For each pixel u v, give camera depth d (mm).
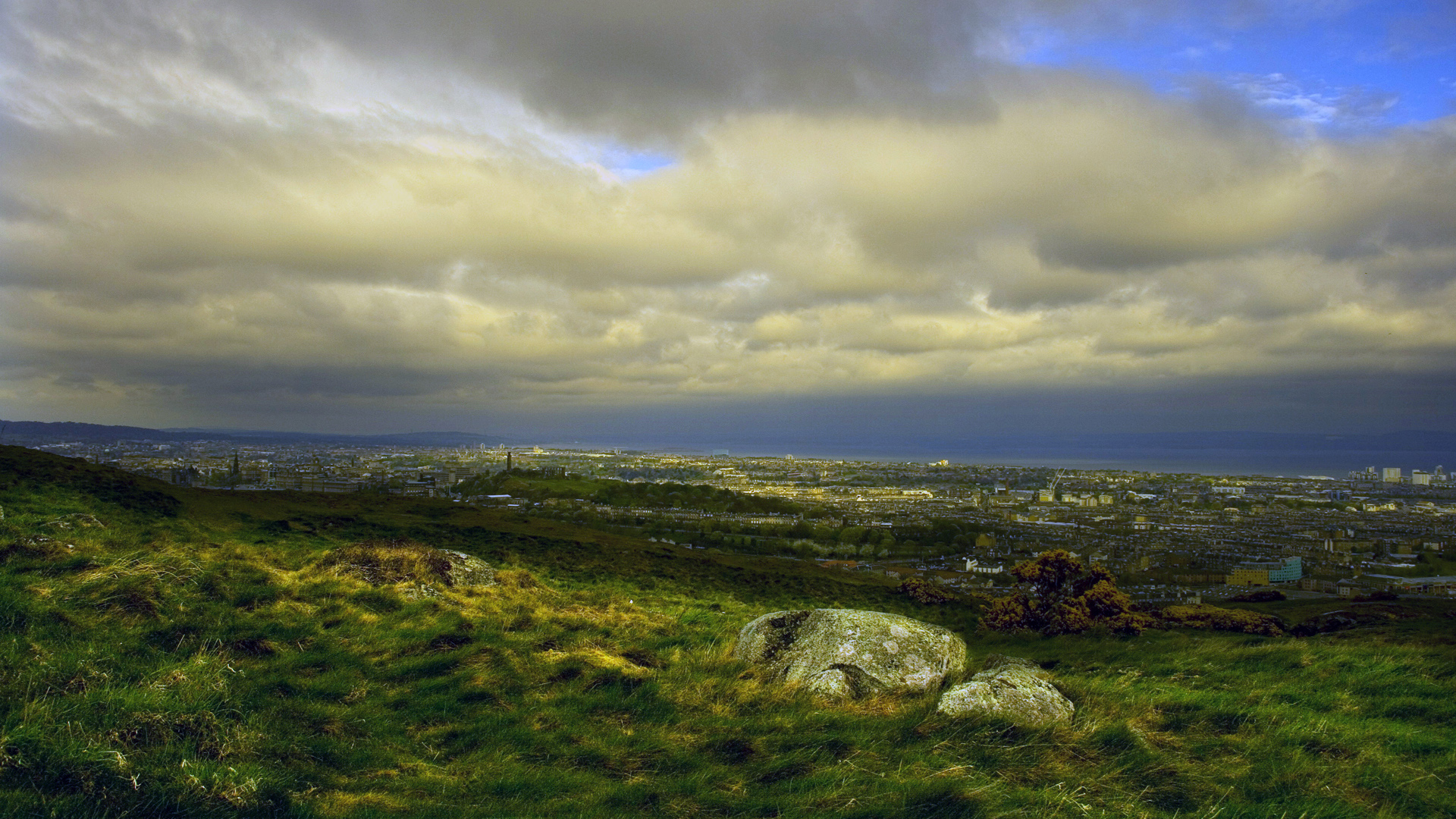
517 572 18594
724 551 74500
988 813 7293
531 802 7531
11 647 8938
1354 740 9648
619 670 12055
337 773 7820
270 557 17359
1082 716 10461
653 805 7523
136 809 6188
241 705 8812
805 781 8117
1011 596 30453
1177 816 7500
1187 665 16031
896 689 11516
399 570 16391
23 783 6133
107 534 17562
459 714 9953
